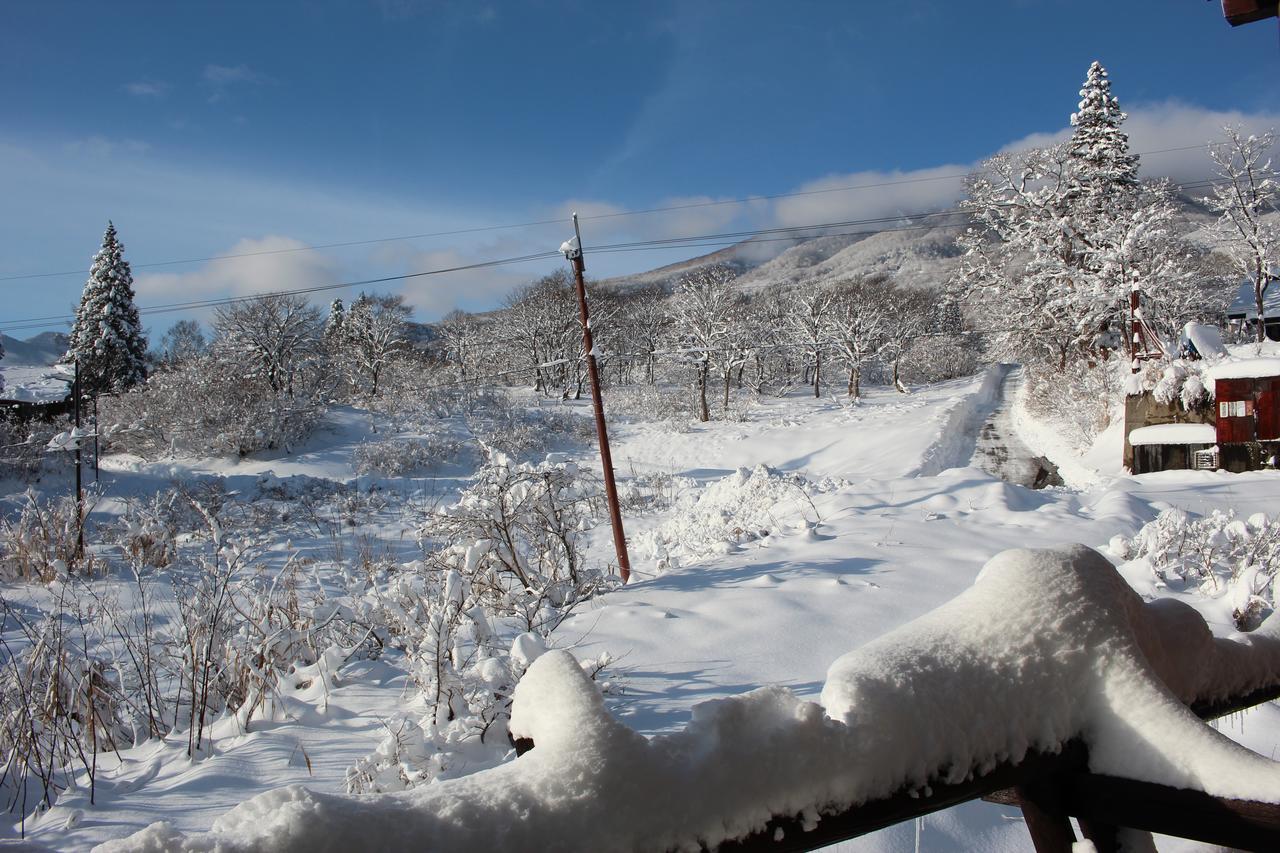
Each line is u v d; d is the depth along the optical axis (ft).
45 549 38.68
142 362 165.37
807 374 197.16
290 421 111.96
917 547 27.91
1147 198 112.68
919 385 187.42
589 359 46.37
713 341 140.05
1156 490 44.09
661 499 70.90
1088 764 3.69
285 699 15.99
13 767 13.26
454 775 11.69
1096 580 3.97
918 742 3.29
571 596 23.26
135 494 74.02
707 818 2.90
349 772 11.66
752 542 32.30
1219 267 124.26
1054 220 108.99
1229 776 3.26
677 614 21.39
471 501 25.62
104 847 2.45
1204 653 4.42
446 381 139.13
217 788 12.06
